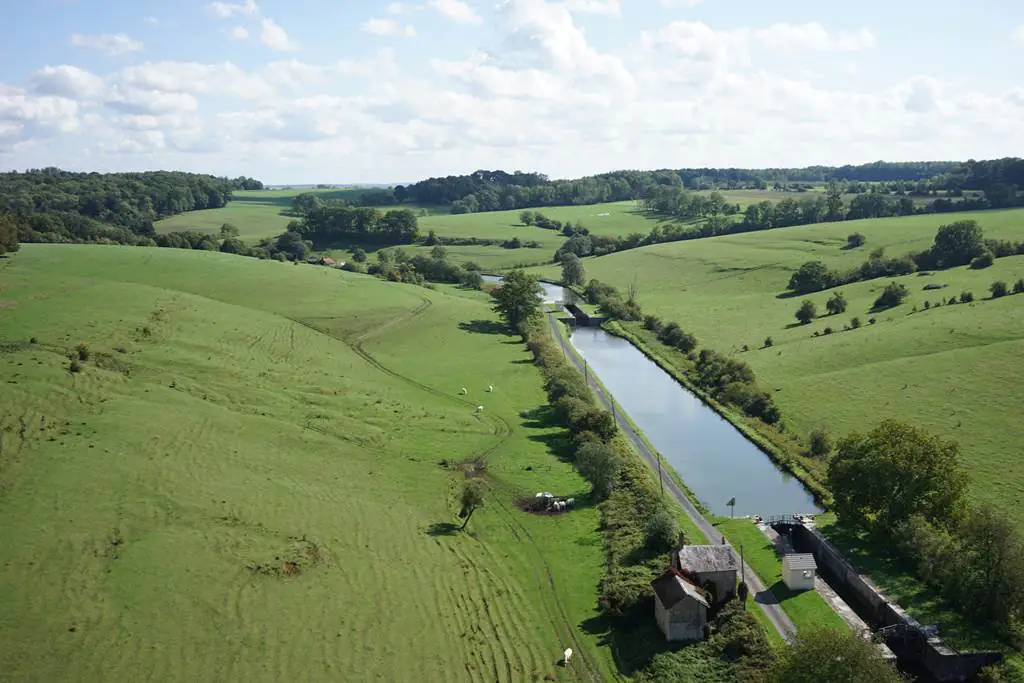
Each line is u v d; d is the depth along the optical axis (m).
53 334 93.00
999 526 57.94
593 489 79.44
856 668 44.03
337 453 81.75
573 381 112.81
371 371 115.88
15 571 50.78
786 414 104.50
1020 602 55.53
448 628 54.00
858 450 71.12
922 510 67.19
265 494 67.81
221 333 111.88
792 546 74.56
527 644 53.66
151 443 71.81
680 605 54.09
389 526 67.38
